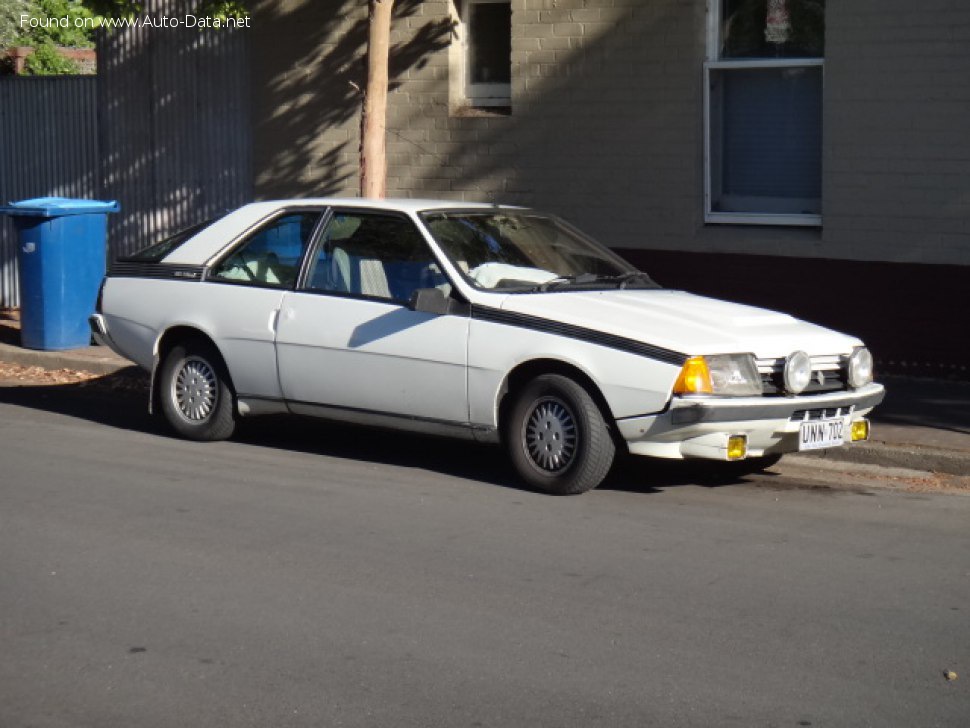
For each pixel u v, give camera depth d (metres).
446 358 8.47
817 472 9.16
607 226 13.17
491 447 9.78
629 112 12.94
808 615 6.12
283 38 14.92
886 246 11.82
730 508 8.09
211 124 15.57
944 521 7.87
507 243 9.00
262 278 9.42
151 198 16.11
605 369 7.95
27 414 11.05
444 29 13.84
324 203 9.32
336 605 6.21
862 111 11.79
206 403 9.73
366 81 11.77
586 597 6.35
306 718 4.98
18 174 16.98
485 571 6.73
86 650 5.66
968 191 11.42
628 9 12.82
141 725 4.93
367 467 9.05
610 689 5.26
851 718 5.00
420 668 5.46
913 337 11.80
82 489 8.32
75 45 28.64
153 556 6.95
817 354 8.25
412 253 8.81
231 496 8.17
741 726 4.92
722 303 8.86
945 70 11.39
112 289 10.09
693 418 7.71
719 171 12.84
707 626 5.97
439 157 14.02
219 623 5.97
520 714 5.02
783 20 12.39
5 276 17.25
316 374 9.04
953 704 5.13
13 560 6.87
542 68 13.30
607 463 8.11
